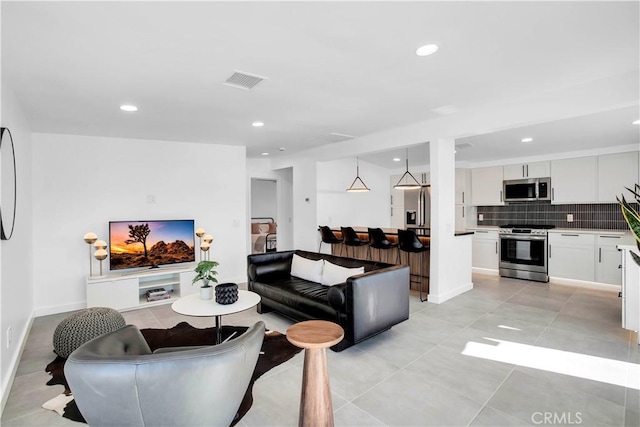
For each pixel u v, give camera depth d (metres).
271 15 1.80
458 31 2.02
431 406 2.12
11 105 2.76
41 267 4.07
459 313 3.94
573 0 1.71
